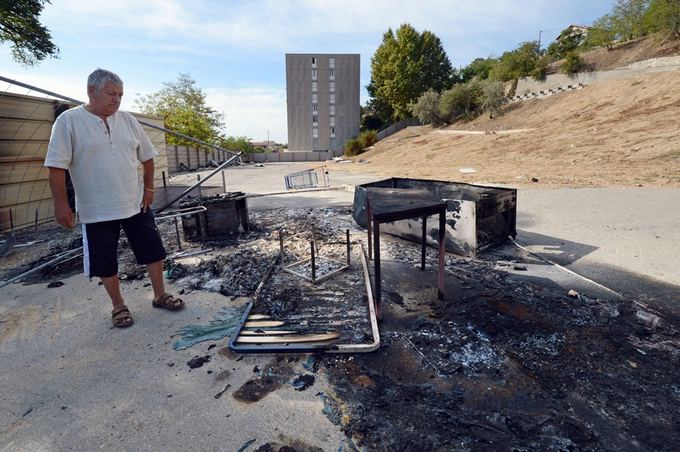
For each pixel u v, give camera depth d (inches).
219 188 341.4
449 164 668.1
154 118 358.6
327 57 1934.1
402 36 1578.5
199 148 1091.3
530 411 67.7
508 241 177.6
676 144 438.0
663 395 71.2
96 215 94.7
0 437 63.9
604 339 91.5
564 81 1015.0
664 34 869.2
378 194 121.5
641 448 59.2
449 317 104.3
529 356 84.9
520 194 312.3
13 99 208.5
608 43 1025.5
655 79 730.8
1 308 115.4
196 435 63.5
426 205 104.4
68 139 89.1
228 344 91.3
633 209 236.4
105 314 110.6
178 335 97.6
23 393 75.4
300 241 190.2
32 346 93.2
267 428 64.7
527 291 121.0
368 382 76.9
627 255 155.1
